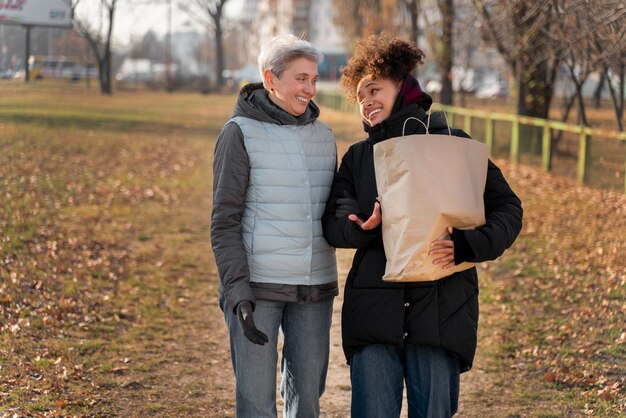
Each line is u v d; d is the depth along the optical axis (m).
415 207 3.35
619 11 10.88
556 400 5.41
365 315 3.58
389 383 3.60
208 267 9.67
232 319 3.73
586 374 5.81
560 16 12.91
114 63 91.88
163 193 15.64
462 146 3.42
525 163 19.06
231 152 3.63
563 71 21.25
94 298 7.82
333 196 3.71
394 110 3.64
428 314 3.51
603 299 7.78
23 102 34.91
